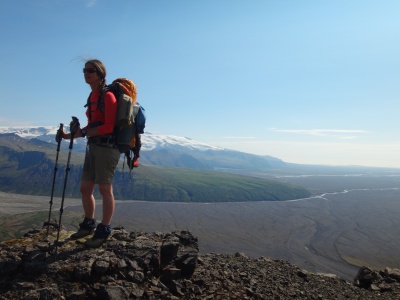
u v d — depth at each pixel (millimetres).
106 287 2449
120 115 2672
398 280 4684
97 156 2812
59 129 3006
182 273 3176
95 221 3262
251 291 3217
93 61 2777
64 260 2693
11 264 2676
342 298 3732
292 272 4504
